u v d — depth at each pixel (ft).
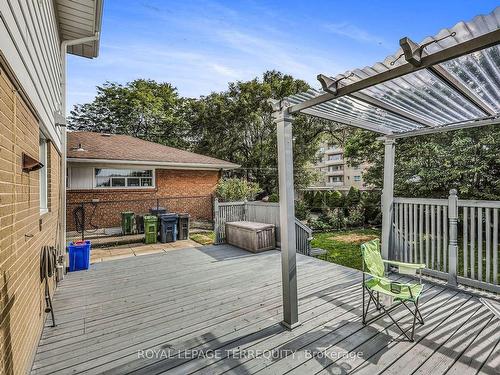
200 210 36.40
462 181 27.07
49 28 11.57
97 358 7.79
